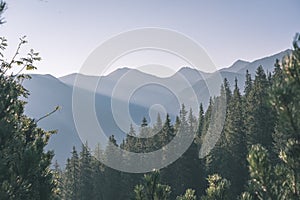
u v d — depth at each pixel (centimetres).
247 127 5053
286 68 539
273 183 597
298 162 560
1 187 959
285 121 533
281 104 532
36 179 1165
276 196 583
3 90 1140
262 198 607
